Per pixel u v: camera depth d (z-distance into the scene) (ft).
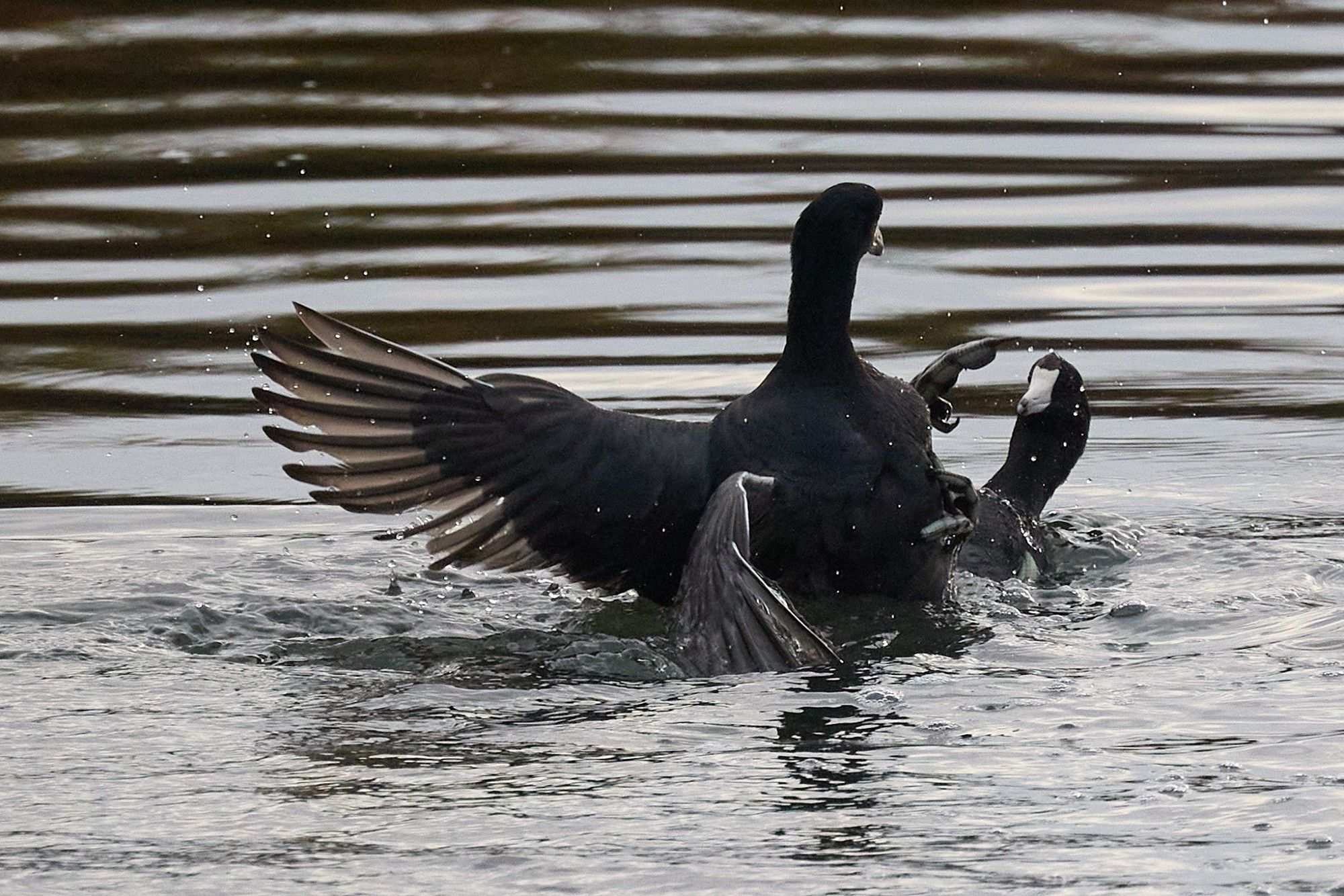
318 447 33.53
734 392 49.90
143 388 51.96
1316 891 21.97
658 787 25.57
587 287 58.13
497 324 54.80
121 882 22.61
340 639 34.17
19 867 23.04
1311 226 63.10
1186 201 65.16
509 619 35.96
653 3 83.30
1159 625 34.04
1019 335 55.01
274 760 26.78
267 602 36.55
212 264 59.57
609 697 29.96
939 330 55.31
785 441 34.27
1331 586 36.94
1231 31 82.99
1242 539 40.68
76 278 58.70
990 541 38.50
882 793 25.17
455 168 67.36
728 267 59.52
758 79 76.33
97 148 68.23
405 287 57.77
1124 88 76.02
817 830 23.95
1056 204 65.05
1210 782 25.34
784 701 29.45
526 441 34.04
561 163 67.97
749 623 30.81
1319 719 27.89
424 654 33.17
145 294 57.52
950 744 27.17
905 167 67.51
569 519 34.32
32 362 53.42
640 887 22.34
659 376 51.19
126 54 77.30
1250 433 49.06
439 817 24.53
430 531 35.01
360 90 74.49
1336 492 44.60
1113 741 27.12
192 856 23.34
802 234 34.99
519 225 62.69
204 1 82.84
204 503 44.55
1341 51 80.33
